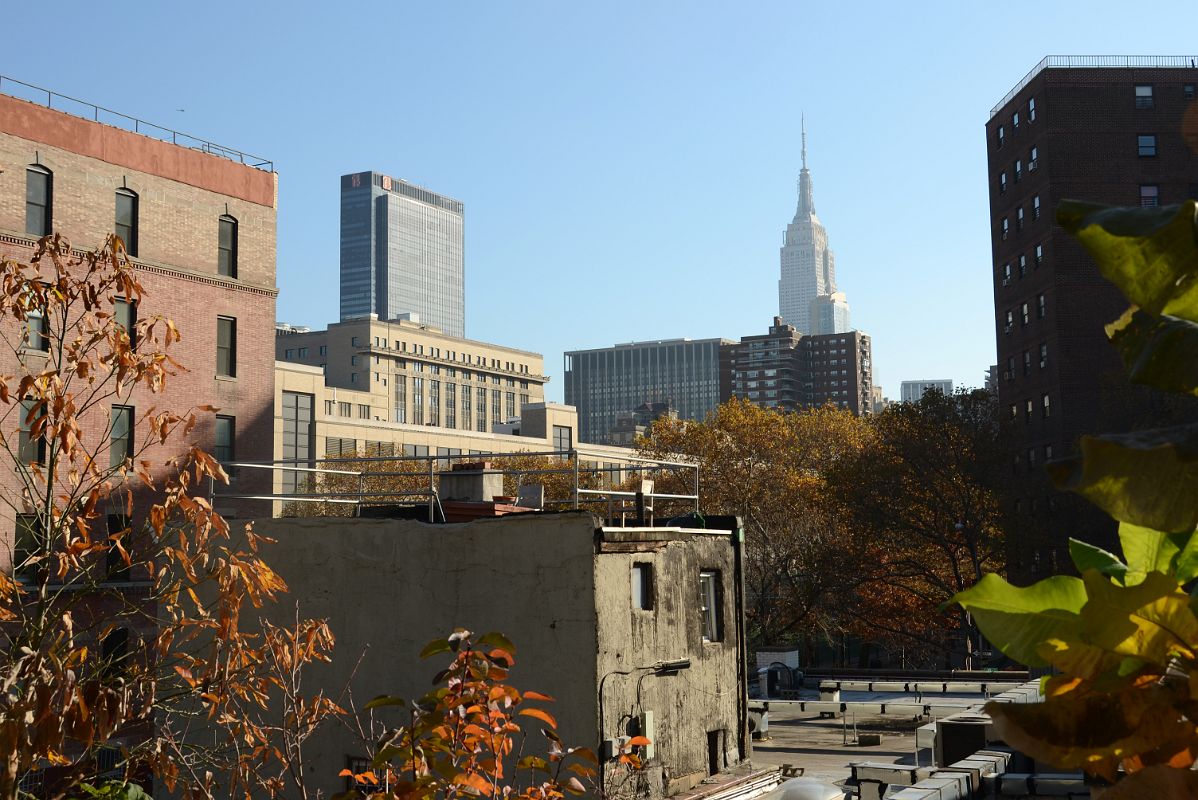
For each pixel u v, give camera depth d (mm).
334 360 185375
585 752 5992
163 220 41438
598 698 19203
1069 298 70938
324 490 73000
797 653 51344
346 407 165875
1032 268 74875
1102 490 1156
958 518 58500
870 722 40531
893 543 60281
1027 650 1428
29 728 8234
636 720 20172
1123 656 1383
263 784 9906
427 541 21328
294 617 22438
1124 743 1354
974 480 56531
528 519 20297
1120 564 1559
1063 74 73000
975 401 58938
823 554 58031
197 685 10477
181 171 42344
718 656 23234
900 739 36562
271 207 46062
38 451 31891
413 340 190625
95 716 8648
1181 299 1270
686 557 22547
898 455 59031
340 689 21641
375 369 182625
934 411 58344
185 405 41062
